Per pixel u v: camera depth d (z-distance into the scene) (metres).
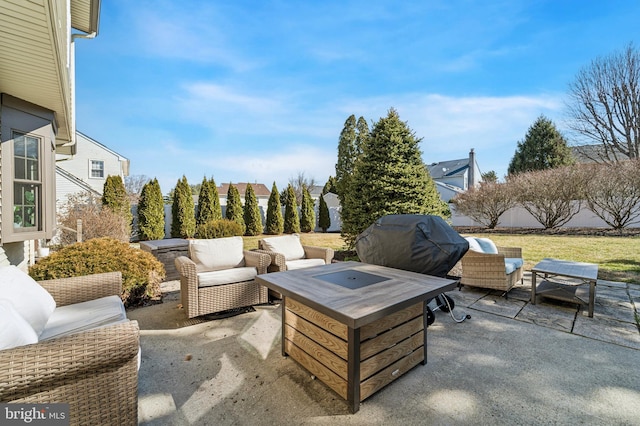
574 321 3.16
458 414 1.77
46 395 1.24
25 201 3.52
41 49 2.50
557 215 10.51
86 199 9.45
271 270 4.11
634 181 8.73
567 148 16.48
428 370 2.25
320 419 1.75
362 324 1.61
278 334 2.97
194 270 3.24
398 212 5.50
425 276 2.52
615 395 1.92
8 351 1.19
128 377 1.47
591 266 3.73
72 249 3.59
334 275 2.56
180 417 1.78
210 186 13.15
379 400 1.91
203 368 2.33
